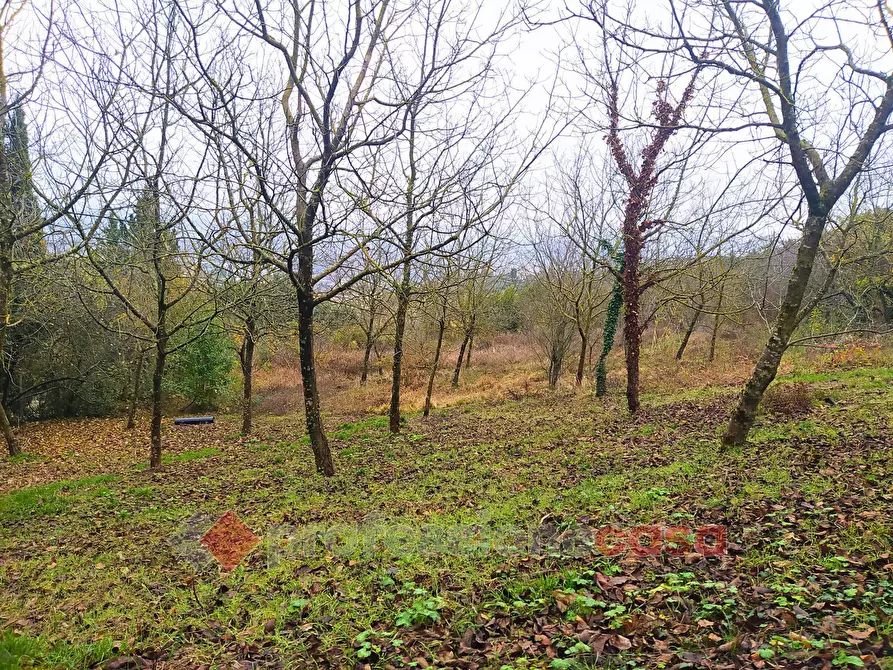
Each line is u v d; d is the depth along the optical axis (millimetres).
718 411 12242
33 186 10500
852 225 9141
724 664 3152
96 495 10664
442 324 18672
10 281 12547
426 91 8156
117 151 9750
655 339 30234
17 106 10008
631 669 3254
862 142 6984
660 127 7348
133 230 11984
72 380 22594
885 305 19812
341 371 32531
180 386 24859
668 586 4113
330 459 10352
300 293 9633
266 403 26703
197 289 12562
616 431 11438
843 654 2998
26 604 5520
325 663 3898
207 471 12375
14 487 12844
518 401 20328
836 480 6125
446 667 3568
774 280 15695
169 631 4625
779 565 4215
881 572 3883
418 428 15820
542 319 24047
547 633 3803
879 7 6223
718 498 5984
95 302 18094
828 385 14414
